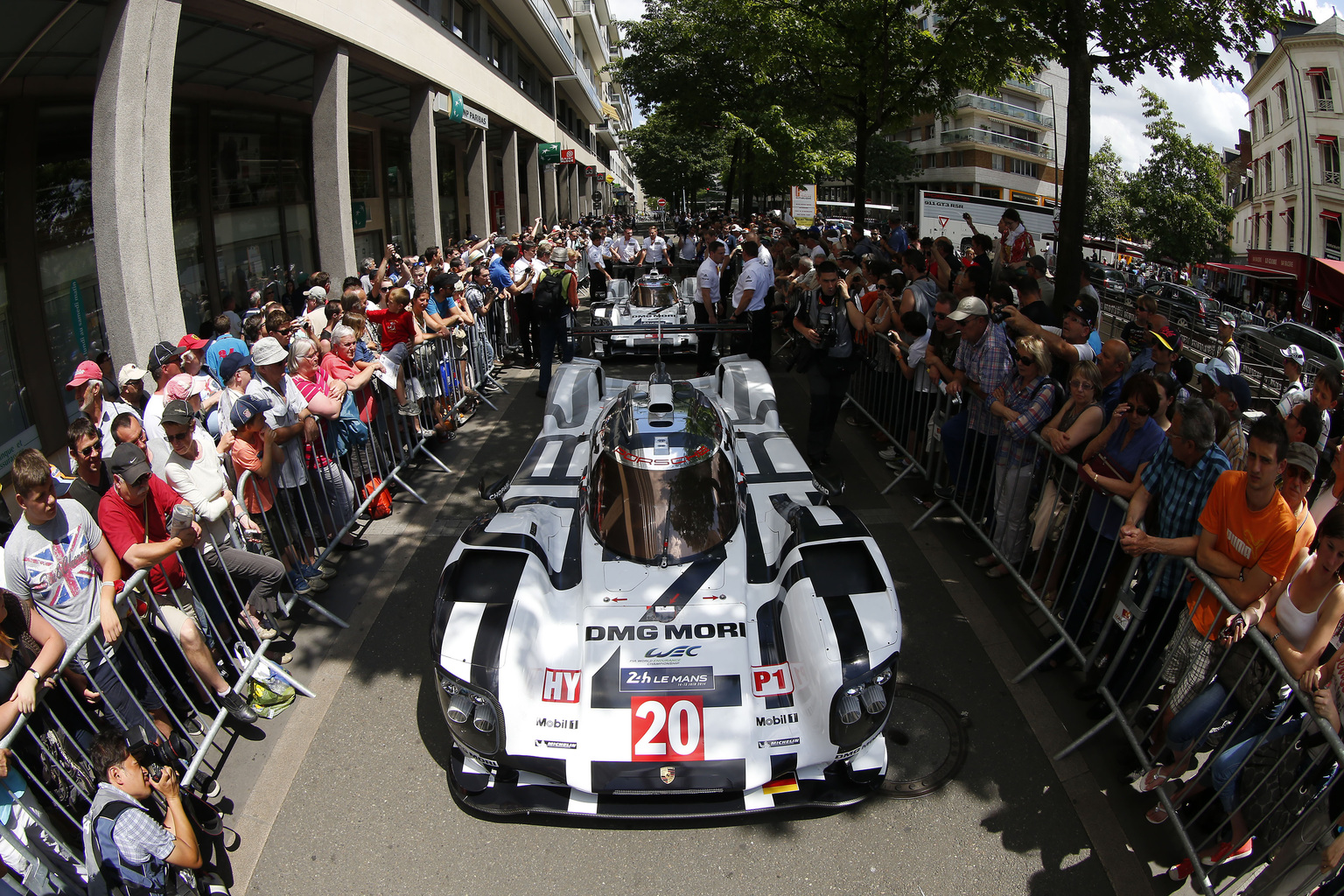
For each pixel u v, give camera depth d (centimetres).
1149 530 361
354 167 1733
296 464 470
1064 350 502
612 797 301
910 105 1268
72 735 319
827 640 311
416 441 684
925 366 594
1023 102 5228
